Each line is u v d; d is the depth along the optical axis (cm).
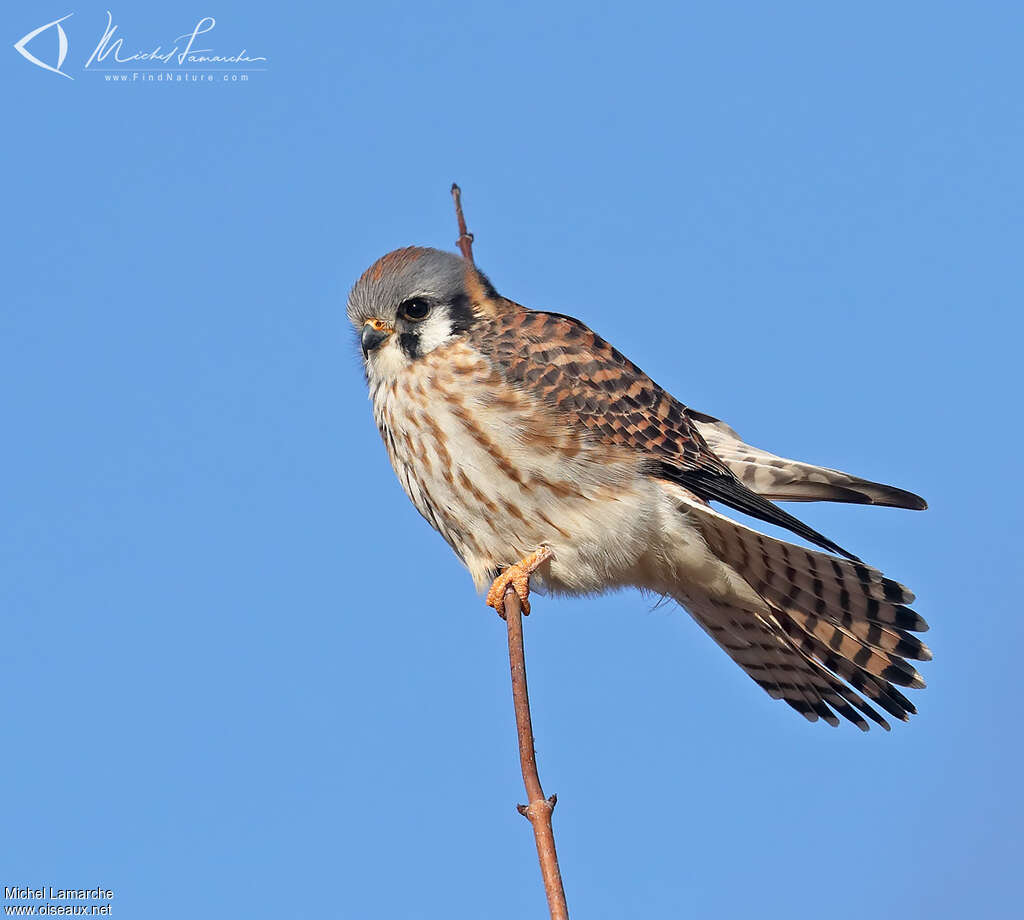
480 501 1054
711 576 1085
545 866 709
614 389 1064
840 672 1123
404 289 1054
